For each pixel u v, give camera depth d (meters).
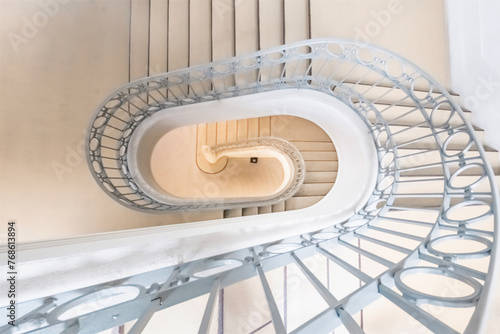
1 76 3.25
